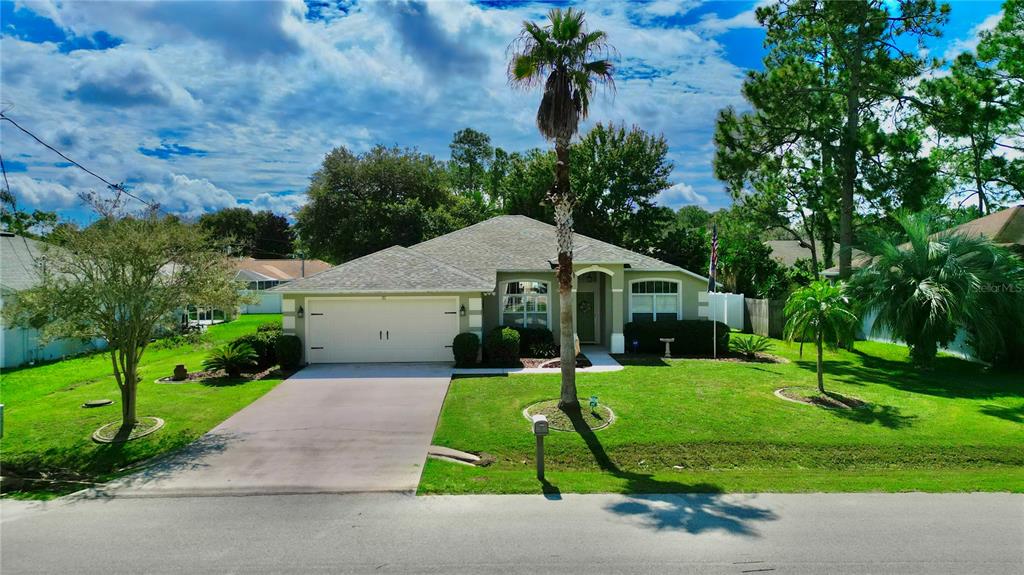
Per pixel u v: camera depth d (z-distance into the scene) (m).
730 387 14.67
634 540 6.62
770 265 34.25
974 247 17.36
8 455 10.19
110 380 16.34
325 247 43.72
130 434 11.12
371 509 7.62
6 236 24.55
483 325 20.69
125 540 6.71
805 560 6.12
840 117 25.20
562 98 11.72
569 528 6.96
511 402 13.17
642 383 15.07
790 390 14.40
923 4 22.08
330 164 42.94
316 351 18.09
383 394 13.96
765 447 10.59
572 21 11.43
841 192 24.41
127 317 11.37
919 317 17.17
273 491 8.30
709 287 19.58
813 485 8.63
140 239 10.86
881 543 6.54
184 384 15.40
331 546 6.50
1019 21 26.95
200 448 10.24
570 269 12.30
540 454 8.86
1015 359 17.77
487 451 10.25
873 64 24.09
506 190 44.78
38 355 20.53
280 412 12.48
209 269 11.87
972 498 8.09
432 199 45.31
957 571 5.88
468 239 23.78
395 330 18.27
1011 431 11.40
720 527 7.00
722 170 27.11
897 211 22.33
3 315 10.60
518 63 11.80
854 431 11.35
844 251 23.11
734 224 34.50
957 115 22.58
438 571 5.89
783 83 24.36
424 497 8.05
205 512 7.56
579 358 18.03
